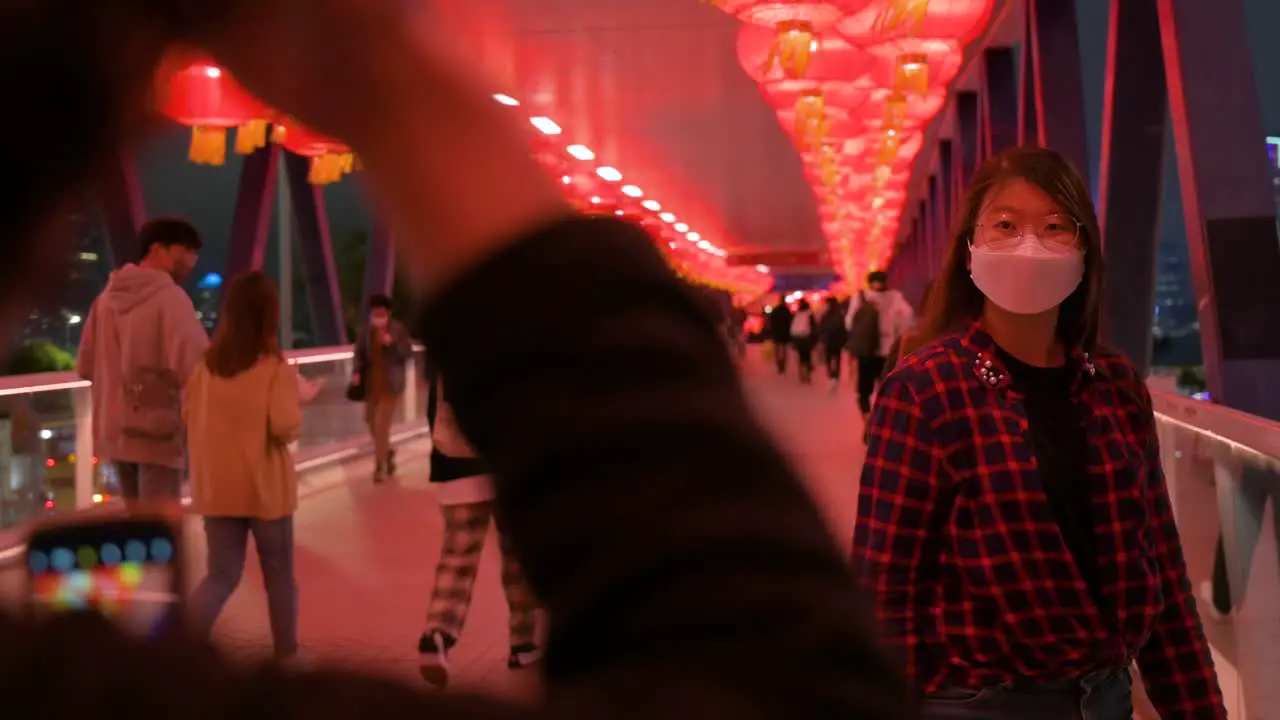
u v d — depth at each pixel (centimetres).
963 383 212
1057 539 205
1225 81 713
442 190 31
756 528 29
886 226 2642
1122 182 964
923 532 210
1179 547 220
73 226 25
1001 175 226
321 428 1284
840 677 28
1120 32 952
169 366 504
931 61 775
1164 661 219
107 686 22
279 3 29
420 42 31
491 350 31
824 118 958
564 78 1485
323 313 1775
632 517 29
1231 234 701
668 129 1922
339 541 830
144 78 26
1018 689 206
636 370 31
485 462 32
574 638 29
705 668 27
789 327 3047
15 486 670
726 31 1267
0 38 24
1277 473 343
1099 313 220
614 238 33
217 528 467
